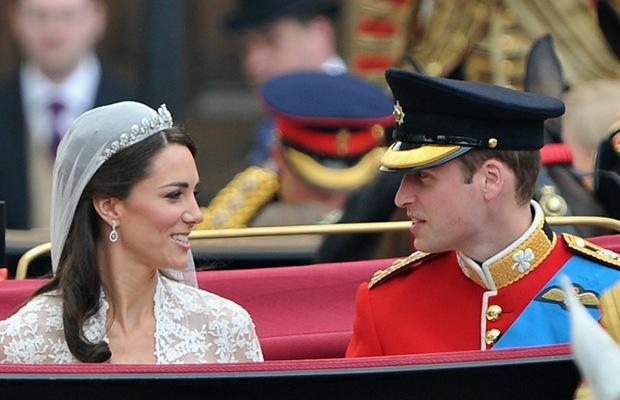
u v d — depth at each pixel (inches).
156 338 517.3
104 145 501.0
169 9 1171.3
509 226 516.4
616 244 572.1
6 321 512.7
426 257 539.8
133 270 511.8
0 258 589.3
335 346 573.9
